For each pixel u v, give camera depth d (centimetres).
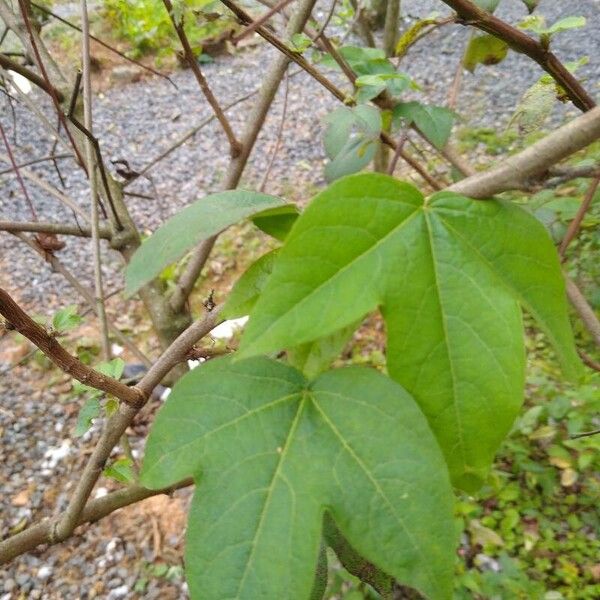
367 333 127
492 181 22
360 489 20
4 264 165
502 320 20
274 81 60
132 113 217
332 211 20
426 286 20
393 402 21
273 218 26
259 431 22
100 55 228
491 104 184
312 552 20
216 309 27
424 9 181
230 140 61
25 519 111
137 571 100
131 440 118
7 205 181
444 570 19
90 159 58
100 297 54
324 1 179
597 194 54
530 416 100
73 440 124
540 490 98
